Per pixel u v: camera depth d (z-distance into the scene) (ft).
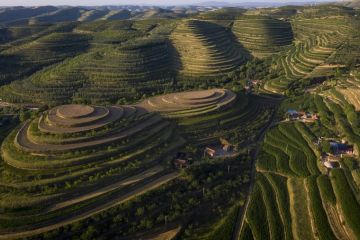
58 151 520.42
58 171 493.77
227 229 444.14
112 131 569.23
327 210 451.53
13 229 420.36
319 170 526.16
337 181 488.85
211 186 510.99
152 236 437.17
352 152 555.69
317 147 574.97
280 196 488.44
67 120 586.45
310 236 422.82
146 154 543.80
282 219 453.17
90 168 501.56
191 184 503.61
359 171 504.02
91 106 652.89
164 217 453.99
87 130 562.25
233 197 497.87
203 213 472.44
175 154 563.48
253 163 573.74
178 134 614.34
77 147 528.63
